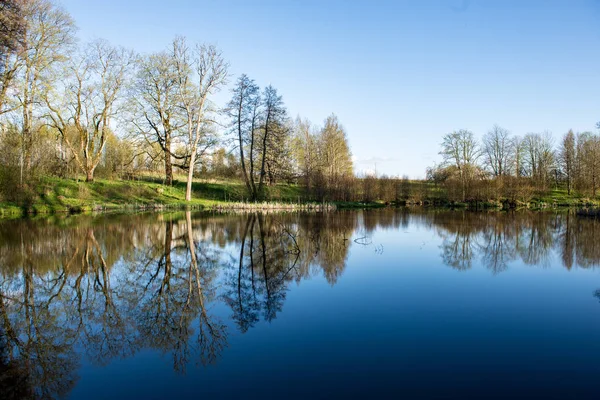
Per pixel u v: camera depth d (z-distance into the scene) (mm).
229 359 5570
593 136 58031
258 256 13203
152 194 35781
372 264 12242
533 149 62469
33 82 28031
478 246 16125
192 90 34750
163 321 7129
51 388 4828
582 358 5656
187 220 24234
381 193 49812
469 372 5203
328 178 46938
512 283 10008
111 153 38594
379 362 5477
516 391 4734
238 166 47250
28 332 6609
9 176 25750
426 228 22609
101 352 5852
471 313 7645
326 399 4512
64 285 9359
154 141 36000
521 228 22922
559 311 7805
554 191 59188
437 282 10031
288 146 51312
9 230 17953
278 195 44438
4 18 17766
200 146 37812
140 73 33594
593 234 20125
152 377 5090
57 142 34969
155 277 10234
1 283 9477
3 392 4742
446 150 59094
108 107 33656
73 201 29469
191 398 4559
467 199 48938
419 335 6480
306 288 9383
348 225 23625
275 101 40469
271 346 6035
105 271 10727
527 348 5996
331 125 55281
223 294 8820
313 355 5699
